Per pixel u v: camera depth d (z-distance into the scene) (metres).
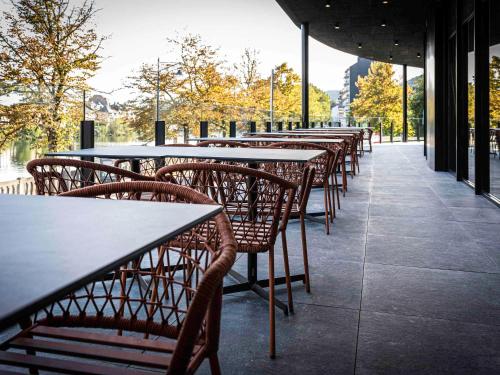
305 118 15.62
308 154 3.42
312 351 2.23
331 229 4.76
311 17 14.95
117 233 0.98
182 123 9.99
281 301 2.85
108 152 3.55
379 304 2.80
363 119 25.47
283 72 22.97
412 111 30.94
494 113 6.36
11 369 1.98
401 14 14.02
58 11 9.34
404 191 7.40
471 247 4.05
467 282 3.19
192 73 13.52
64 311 1.54
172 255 3.72
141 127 9.00
